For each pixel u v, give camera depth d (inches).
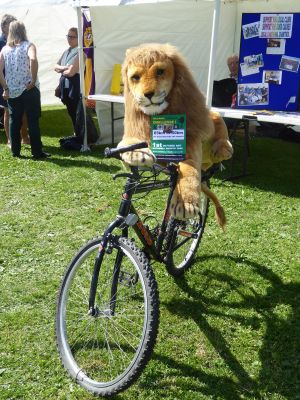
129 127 107.3
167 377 99.7
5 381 98.3
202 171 126.7
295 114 214.2
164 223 110.4
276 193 215.0
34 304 125.6
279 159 276.2
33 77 244.1
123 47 295.6
